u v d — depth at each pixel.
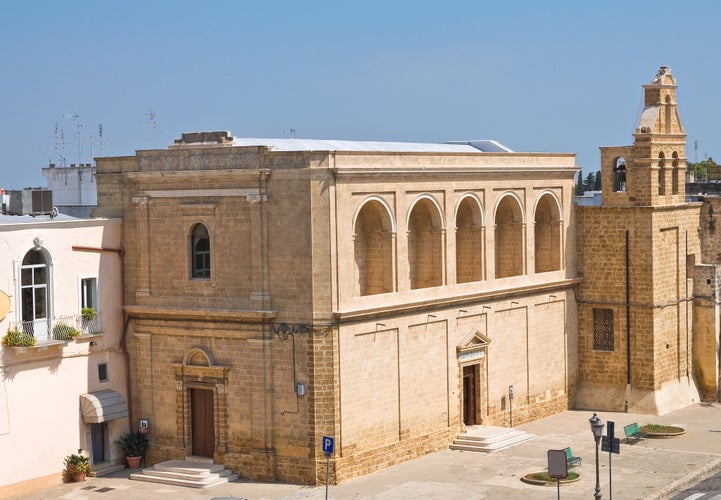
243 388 51.19
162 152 52.94
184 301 52.59
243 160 50.69
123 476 52.53
